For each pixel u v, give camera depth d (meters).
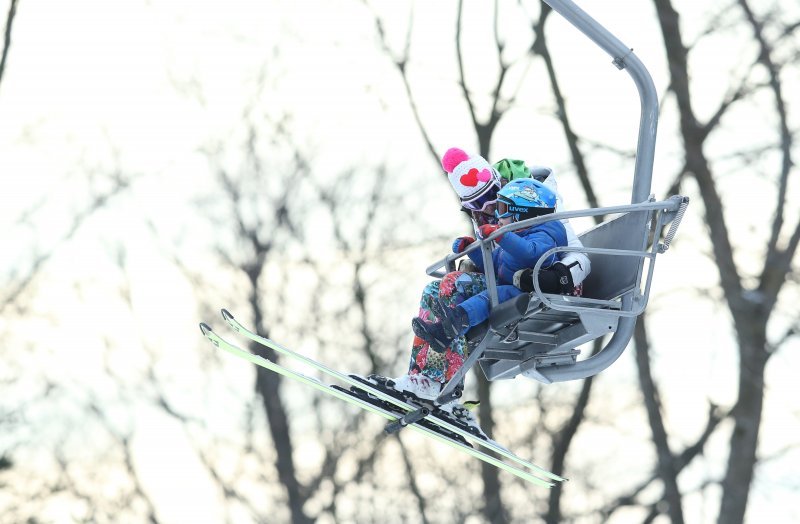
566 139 65.25
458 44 69.75
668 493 61.44
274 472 78.69
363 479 74.81
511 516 69.75
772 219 59.03
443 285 23.06
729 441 58.44
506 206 23.05
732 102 58.69
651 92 23.67
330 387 24.08
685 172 61.25
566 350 24.39
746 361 57.72
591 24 23.52
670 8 59.06
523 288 22.42
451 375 24.02
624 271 23.03
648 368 62.38
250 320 80.56
